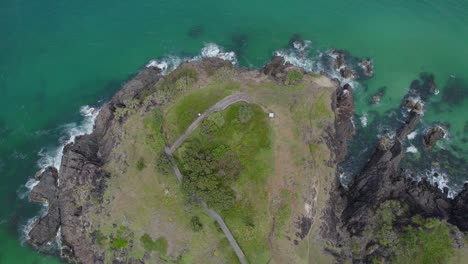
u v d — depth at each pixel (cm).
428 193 8650
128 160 8625
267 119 8419
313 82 9194
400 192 8612
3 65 10906
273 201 7938
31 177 9350
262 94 8800
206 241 7919
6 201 9081
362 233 7944
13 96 10519
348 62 10900
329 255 7931
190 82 8938
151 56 11069
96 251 8269
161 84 9306
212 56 10875
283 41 11206
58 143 9806
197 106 8700
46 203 9050
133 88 9906
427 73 10800
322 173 8356
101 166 8756
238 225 7862
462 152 9588
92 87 10675
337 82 9938
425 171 9288
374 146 9562
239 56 10931
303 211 7888
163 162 8031
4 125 10119
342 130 9312
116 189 8481
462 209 8431
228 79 9075
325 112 8838
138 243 8138
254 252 7731
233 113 8500
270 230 7819
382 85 10538
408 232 7719
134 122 8819
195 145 8194
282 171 8075
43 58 11025
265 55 10956
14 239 8612
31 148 9769
